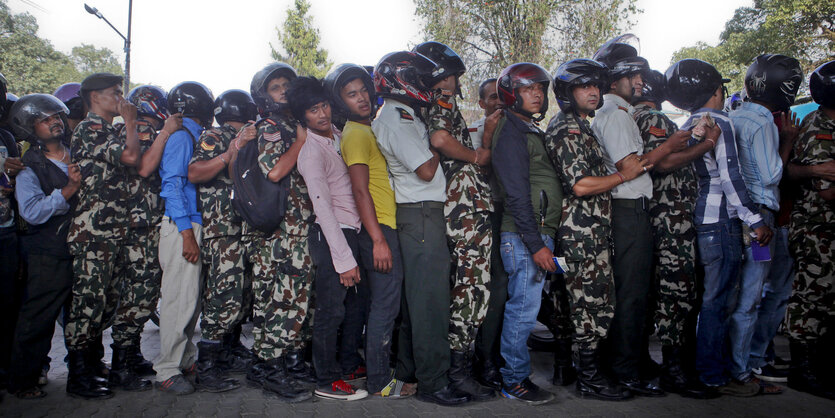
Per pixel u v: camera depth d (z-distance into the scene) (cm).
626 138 314
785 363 382
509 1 1595
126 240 341
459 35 1650
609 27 1579
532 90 318
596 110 343
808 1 1794
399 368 339
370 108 325
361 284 348
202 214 346
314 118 320
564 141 312
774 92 341
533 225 307
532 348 443
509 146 312
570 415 303
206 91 374
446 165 324
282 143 315
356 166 307
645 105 356
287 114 334
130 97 381
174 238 333
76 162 327
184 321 338
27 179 318
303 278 323
